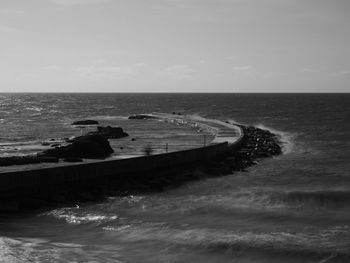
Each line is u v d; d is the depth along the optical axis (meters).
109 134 58.53
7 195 23.92
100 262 15.82
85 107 160.62
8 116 105.81
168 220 21.12
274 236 18.14
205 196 26.67
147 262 15.87
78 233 19.25
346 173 36.06
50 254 16.58
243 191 28.23
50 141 53.78
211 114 123.81
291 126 86.31
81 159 36.00
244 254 16.36
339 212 22.44
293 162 42.84
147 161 32.59
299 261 15.73
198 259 16.11
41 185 25.58
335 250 16.34
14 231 19.62
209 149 39.78
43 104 180.88
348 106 156.25
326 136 68.00
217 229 19.38
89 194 26.11
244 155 45.00
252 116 115.06
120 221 20.97
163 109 149.75
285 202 24.53
